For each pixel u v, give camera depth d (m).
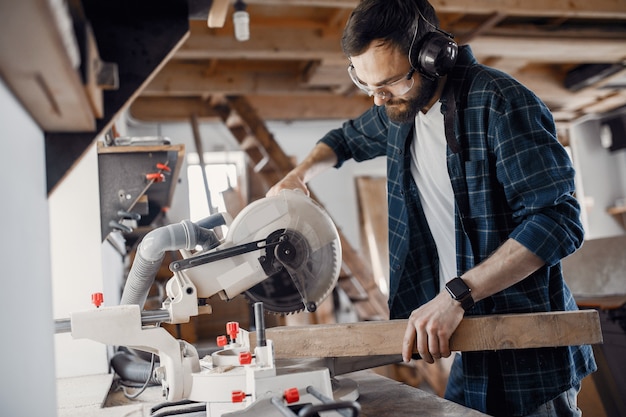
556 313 1.27
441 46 1.32
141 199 2.56
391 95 1.42
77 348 2.10
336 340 1.24
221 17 1.07
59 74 0.61
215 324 5.72
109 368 2.13
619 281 2.84
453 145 1.43
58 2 0.51
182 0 0.94
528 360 1.37
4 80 0.62
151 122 6.09
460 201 1.44
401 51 1.33
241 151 6.66
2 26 0.50
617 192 7.52
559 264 1.44
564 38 4.73
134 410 1.36
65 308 2.20
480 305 1.42
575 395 1.45
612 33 4.78
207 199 5.08
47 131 0.85
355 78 1.47
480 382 1.40
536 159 1.31
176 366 1.08
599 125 7.57
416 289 1.64
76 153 0.86
